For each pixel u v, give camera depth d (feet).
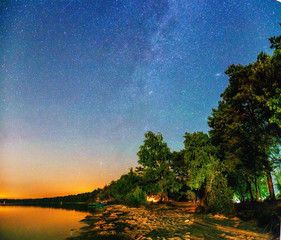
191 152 121.60
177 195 229.45
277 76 62.95
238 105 82.33
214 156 111.65
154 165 217.77
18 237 65.62
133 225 81.92
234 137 86.43
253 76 69.10
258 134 80.84
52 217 131.95
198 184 109.40
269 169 84.64
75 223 97.66
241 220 73.36
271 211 70.18
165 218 95.91
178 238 53.47
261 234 51.08
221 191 92.79
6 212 182.91
